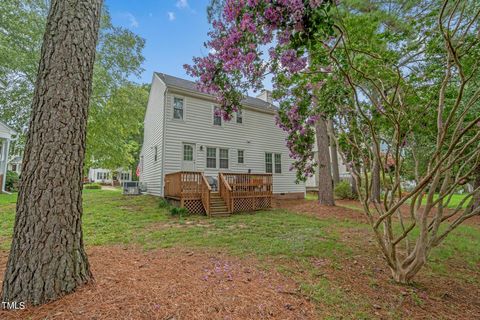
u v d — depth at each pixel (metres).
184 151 10.59
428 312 2.39
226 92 4.12
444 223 7.22
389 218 3.07
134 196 11.32
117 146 14.59
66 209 2.18
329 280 2.91
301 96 4.74
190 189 8.06
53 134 2.15
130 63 13.92
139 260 3.30
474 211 2.68
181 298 2.18
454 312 2.45
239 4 2.51
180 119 10.55
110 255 3.51
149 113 13.25
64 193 2.18
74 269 2.19
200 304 2.10
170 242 4.41
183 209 7.52
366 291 2.72
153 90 12.51
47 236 2.07
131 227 5.65
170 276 2.69
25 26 10.41
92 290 2.19
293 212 8.61
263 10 2.27
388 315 2.25
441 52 3.05
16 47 10.45
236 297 2.29
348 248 4.31
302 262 3.48
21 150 14.01
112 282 2.39
